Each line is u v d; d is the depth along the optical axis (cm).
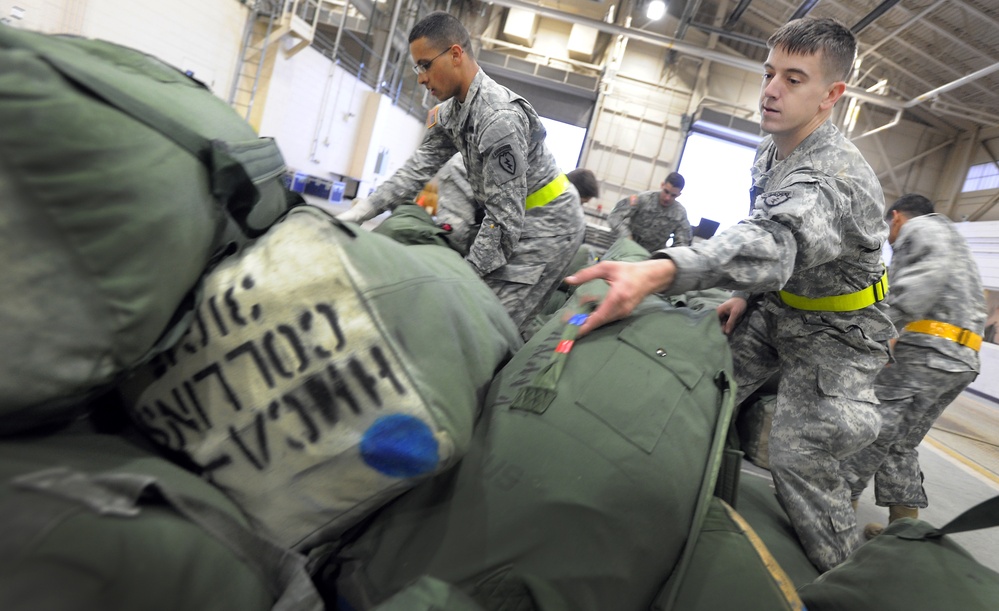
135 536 50
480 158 182
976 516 94
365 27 921
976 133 1198
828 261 129
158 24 496
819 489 140
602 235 513
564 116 1273
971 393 884
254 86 618
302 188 777
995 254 980
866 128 1270
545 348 101
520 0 1091
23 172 51
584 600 77
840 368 141
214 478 73
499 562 76
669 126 1286
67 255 54
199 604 54
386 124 1030
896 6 931
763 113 132
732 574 88
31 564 43
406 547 81
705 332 117
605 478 83
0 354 53
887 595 93
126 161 56
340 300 72
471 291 104
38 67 52
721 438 99
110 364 59
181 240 62
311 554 79
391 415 72
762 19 1220
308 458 72
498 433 87
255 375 71
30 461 54
